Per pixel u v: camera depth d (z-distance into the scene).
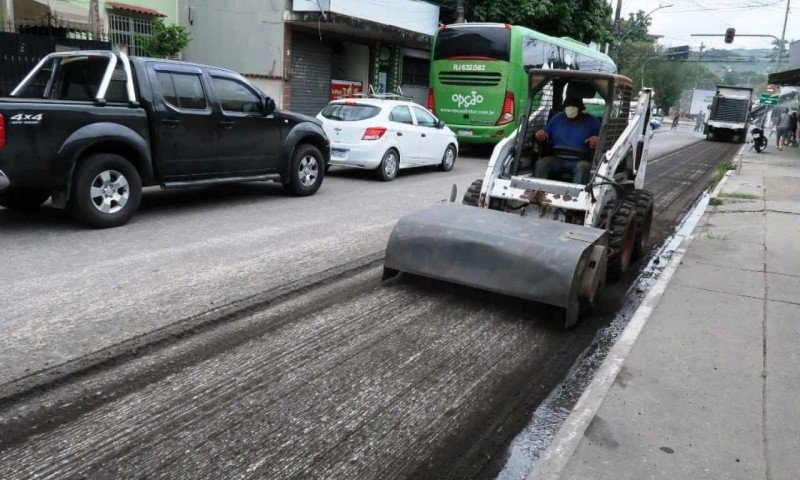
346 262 6.98
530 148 7.57
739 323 5.44
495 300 6.05
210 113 9.01
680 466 3.31
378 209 10.21
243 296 5.73
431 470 3.39
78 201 7.66
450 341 5.08
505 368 4.68
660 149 27.89
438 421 3.88
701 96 87.31
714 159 23.80
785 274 7.02
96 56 8.18
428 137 14.75
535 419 3.99
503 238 5.64
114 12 17.89
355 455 3.47
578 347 5.16
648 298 6.05
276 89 20.38
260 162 9.98
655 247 8.91
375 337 5.05
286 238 7.95
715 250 8.13
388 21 21.75
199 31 21.44
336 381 4.28
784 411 3.92
